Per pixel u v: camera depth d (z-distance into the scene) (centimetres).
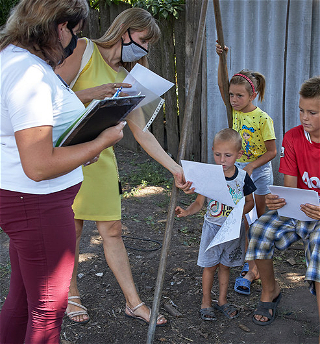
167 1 569
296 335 283
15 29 183
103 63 276
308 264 261
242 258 298
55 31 185
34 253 199
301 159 281
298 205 260
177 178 275
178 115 621
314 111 255
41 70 184
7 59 182
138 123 257
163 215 474
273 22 440
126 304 307
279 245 286
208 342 280
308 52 438
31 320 210
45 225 196
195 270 364
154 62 620
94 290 338
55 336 214
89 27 699
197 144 592
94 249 403
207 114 479
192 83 276
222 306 307
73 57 265
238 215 269
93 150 196
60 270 204
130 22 264
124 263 303
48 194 195
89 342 282
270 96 461
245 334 286
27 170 180
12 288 225
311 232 267
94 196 284
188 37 561
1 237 420
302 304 314
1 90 181
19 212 195
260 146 356
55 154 184
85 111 185
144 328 294
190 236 427
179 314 305
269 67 454
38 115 178
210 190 269
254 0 437
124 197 519
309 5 426
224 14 445
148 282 349
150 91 243
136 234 432
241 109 354
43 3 179
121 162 638
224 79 344
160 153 284
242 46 451
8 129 189
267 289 298
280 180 479
